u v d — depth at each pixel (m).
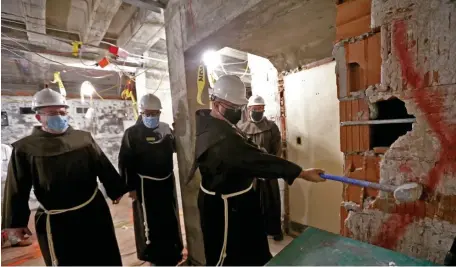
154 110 1.77
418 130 0.65
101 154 1.52
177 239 1.84
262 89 2.34
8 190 1.25
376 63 0.73
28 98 3.43
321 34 1.49
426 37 0.61
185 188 1.74
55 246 1.27
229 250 1.10
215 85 1.12
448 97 0.59
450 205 0.61
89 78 3.86
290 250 0.67
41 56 2.54
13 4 1.98
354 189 0.84
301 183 2.07
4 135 3.25
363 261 0.60
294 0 0.98
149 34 2.43
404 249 0.71
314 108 1.90
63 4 2.12
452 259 0.57
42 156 1.26
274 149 2.01
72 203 1.32
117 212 3.10
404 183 0.69
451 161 0.60
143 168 1.73
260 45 1.66
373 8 0.71
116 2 1.78
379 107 0.77
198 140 1.07
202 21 1.34
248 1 1.04
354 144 0.82
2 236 2.23
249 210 1.12
